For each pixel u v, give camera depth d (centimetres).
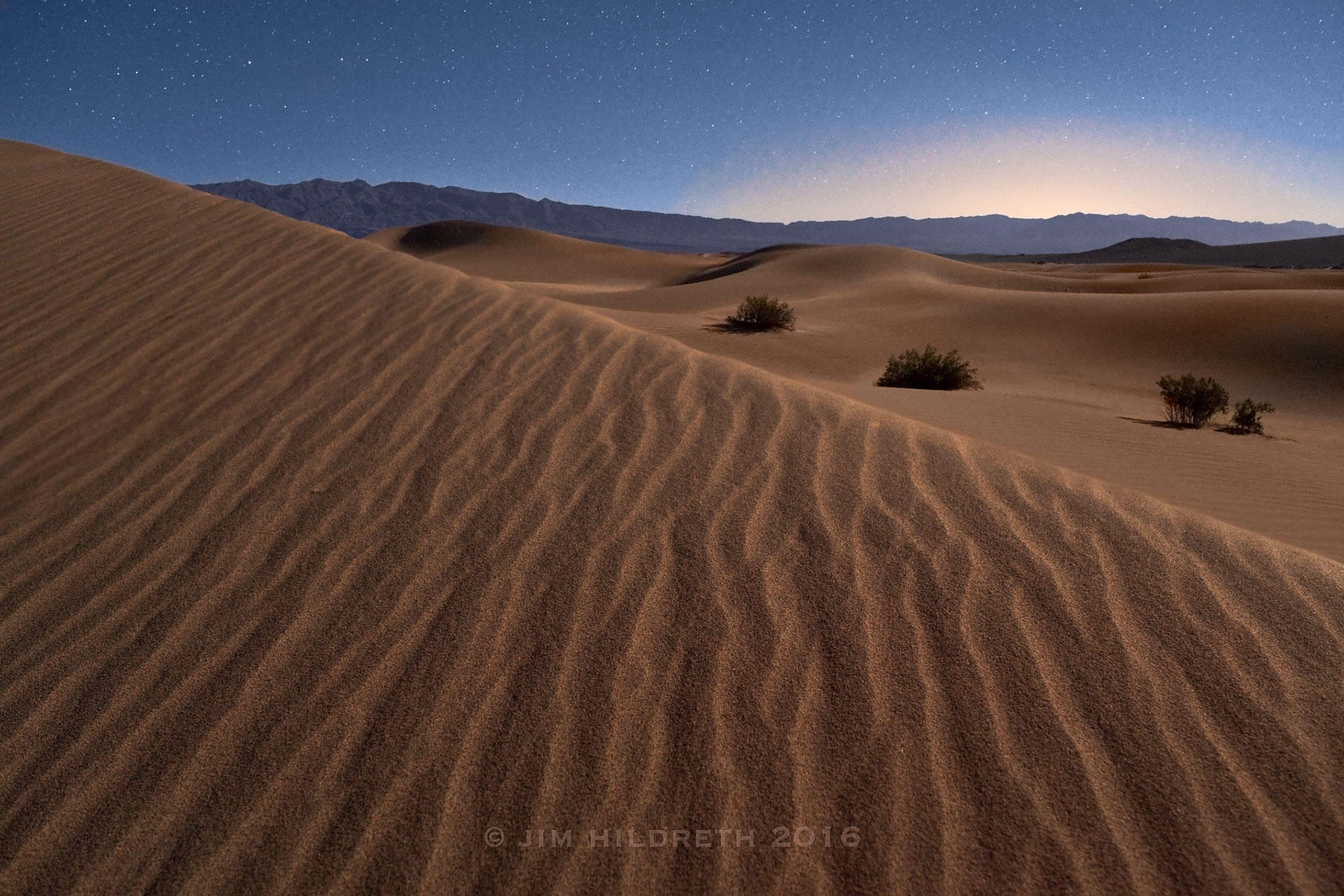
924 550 276
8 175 960
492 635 246
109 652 247
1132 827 176
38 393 445
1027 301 2267
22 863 180
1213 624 232
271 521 317
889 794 188
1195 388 973
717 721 211
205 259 661
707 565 275
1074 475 334
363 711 218
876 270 4156
